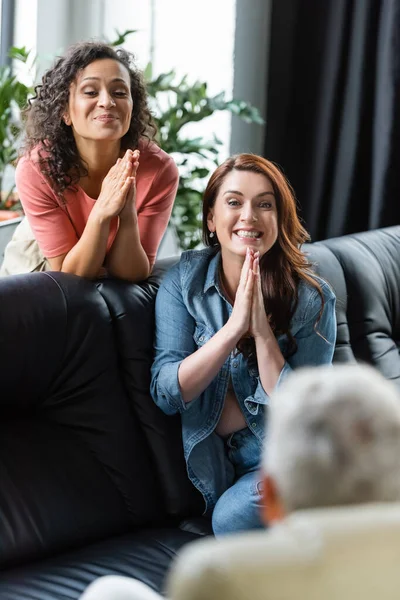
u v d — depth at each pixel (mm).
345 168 4484
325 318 2494
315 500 1011
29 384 2363
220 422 2473
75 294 2469
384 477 1008
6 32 4332
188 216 4293
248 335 2453
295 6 4520
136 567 2176
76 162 2688
